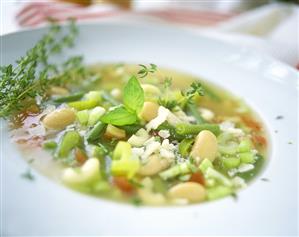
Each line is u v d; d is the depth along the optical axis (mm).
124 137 227
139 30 306
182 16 371
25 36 272
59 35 290
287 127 252
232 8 405
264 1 413
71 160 210
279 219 193
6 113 222
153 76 292
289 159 229
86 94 259
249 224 189
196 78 298
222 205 196
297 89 265
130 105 222
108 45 302
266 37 348
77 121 234
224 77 295
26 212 178
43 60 264
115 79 288
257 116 267
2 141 212
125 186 201
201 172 214
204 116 261
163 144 222
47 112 236
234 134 247
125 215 184
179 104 253
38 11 338
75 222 178
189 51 306
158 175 211
